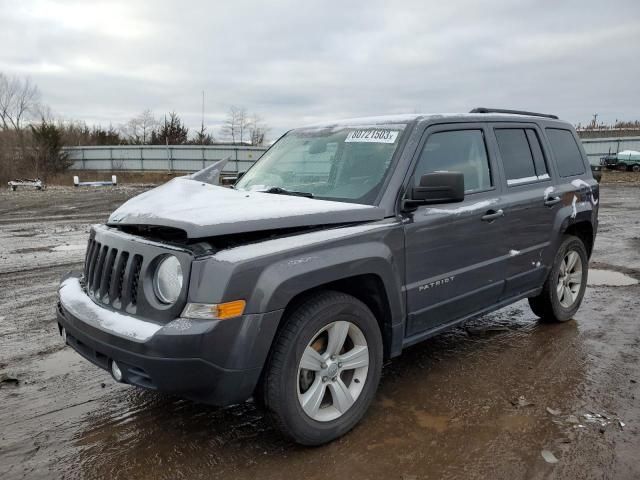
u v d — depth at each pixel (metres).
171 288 2.76
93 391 3.85
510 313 5.65
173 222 2.79
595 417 3.39
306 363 2.97
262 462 2.95
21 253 8.86
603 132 50.03
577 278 5.38
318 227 3.13
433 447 3.07
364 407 3.30
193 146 37.53
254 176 4.40
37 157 34.97
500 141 4.49
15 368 4.24
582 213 5.24
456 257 3.85
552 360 4.33
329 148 4.09
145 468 2.90
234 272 2.65
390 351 3.49
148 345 2.62
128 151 38.69
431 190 3.36
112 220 3.30
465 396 3.72
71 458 3.00
